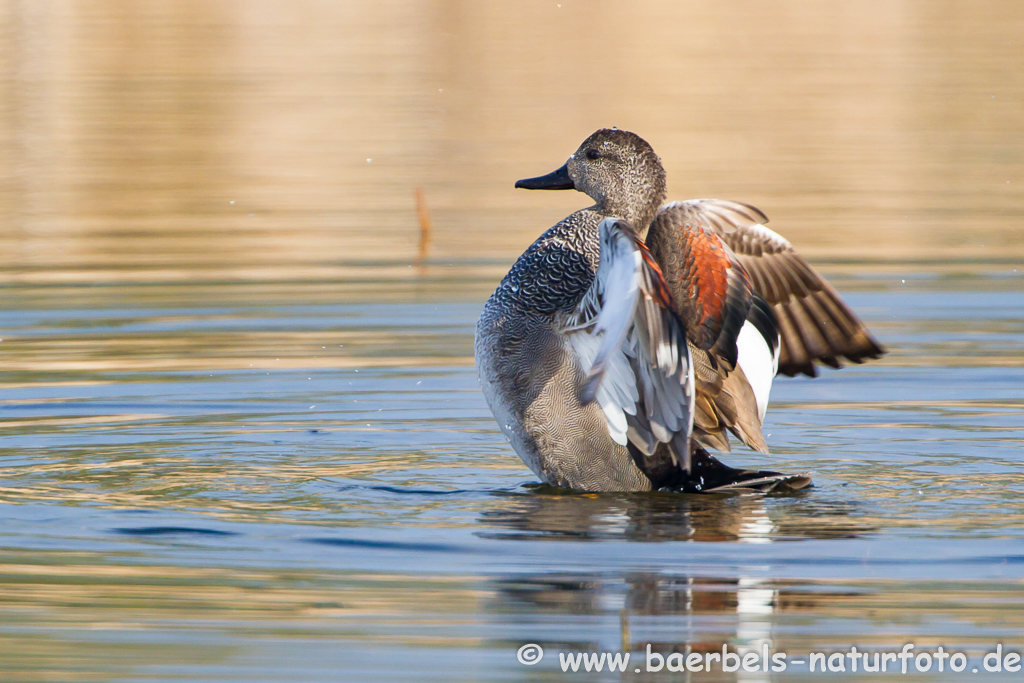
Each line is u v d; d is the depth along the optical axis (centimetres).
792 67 3606
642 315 859
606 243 856
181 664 668
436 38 4019
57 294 1634
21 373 1310
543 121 2888
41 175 2441
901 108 3066
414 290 1655
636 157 1018
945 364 1350
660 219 945
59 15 4297
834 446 1095
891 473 1005
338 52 3775
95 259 1827
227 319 1521
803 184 2300
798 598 739
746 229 977
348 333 1468
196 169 2494
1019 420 1166
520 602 735
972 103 3116
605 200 1022
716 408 968
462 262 1805
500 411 961
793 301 992
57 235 1984
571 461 940
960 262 1783
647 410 884
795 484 930
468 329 1488
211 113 2998
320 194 2288
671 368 838
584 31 4125
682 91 3244
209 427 1144
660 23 4312
